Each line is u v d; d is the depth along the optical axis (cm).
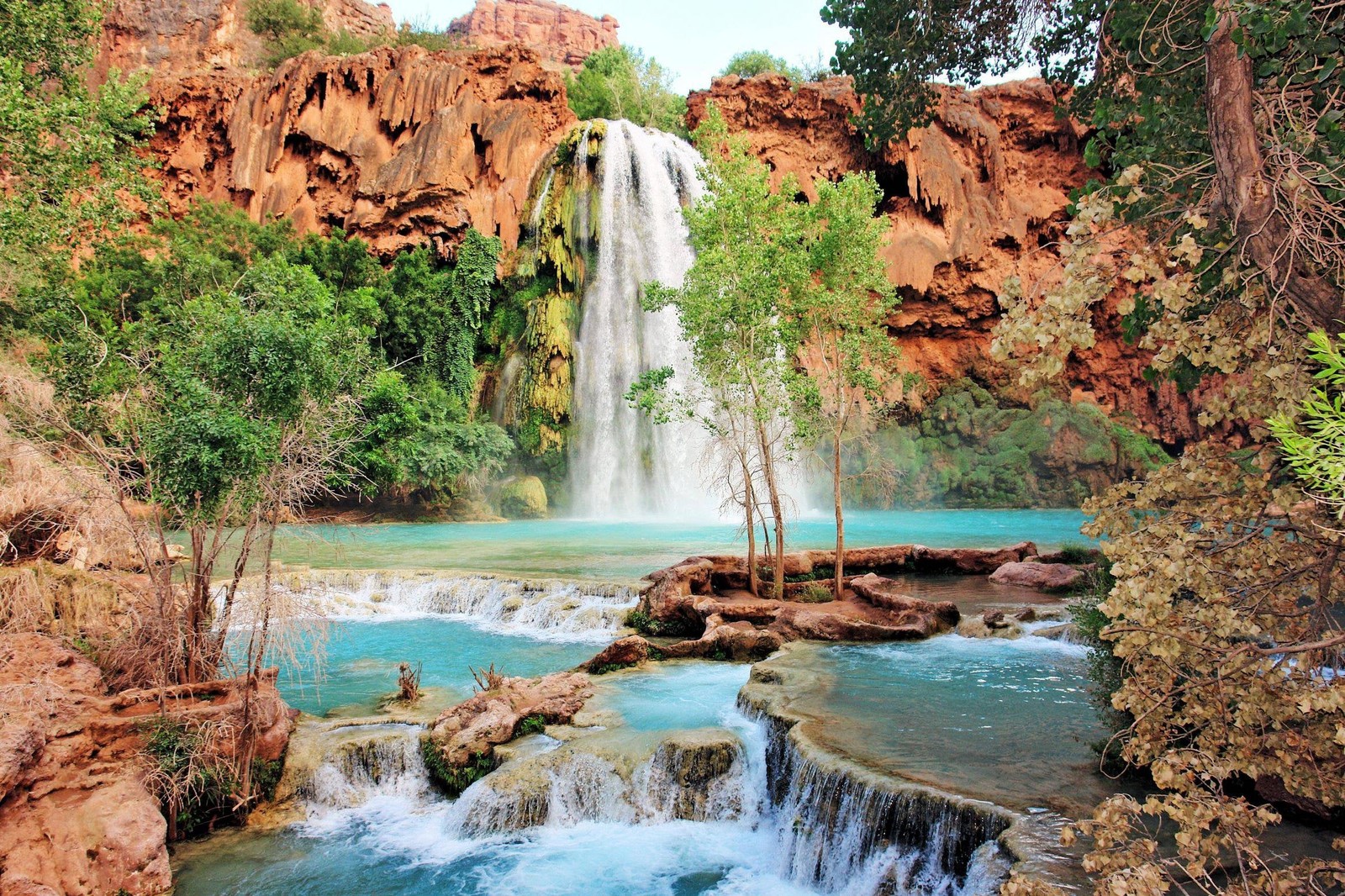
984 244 4581
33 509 1097
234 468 905
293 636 1003
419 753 1027
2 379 1071
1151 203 430
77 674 938
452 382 4222
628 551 2566
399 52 4588
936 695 1073
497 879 818
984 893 622
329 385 976
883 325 1767
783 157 4600
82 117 1773
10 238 1627
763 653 1422
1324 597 382
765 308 1664
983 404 4638
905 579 2038
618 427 4247
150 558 955
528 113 4619
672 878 825
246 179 4453
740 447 1759
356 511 3728
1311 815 659
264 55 6203
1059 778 779
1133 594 382
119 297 3105
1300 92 414
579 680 1203
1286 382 375
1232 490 409
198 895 788
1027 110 4725
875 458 4188
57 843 759
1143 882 369
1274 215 378
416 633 1714
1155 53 499
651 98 6144
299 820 937
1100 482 4284
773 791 932
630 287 4353
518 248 4484
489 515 3897
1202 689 410
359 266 4003
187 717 898
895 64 1022
